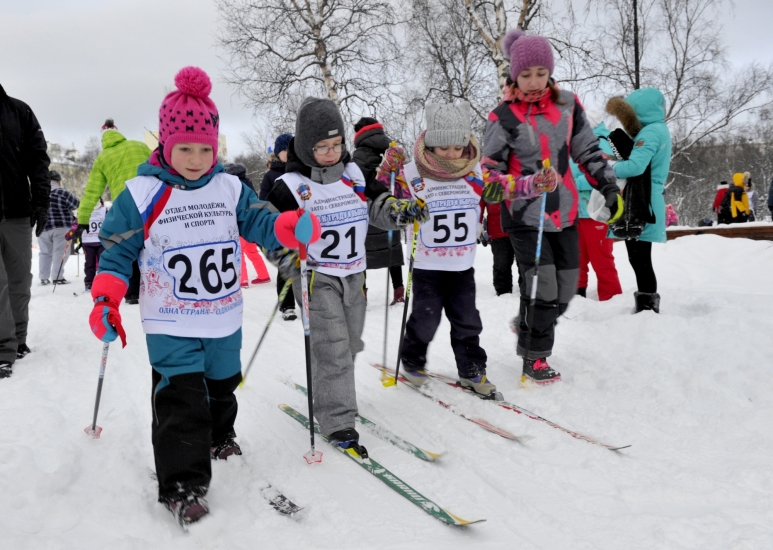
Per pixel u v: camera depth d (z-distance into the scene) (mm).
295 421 3145
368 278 8281
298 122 2797
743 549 1881
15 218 4184
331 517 2162
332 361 2828
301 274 2490
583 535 2033
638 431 2918
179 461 2121
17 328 4293
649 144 4426
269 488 2396
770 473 2389
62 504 2180
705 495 2283
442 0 14945
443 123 3279
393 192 3465
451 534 2059
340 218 2883
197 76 2199
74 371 3936
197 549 1972
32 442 2697
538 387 3584
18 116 4160
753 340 3752
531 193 3279
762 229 8133
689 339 3996
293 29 15531
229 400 2555
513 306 5566
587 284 5988
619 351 4137
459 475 2516
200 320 2283
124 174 5672
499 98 12375
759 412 3033
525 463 2596
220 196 2361
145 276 2271
